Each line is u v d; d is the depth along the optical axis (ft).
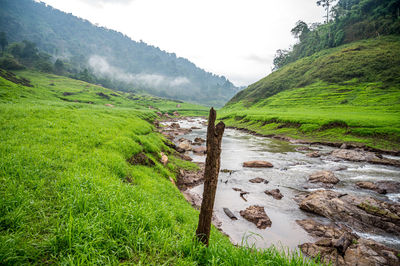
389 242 41.22
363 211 51.39
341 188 71.15
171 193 47.19
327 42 601.21
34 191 21.80
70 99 343.26
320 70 454.81
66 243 15.01
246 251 17.63
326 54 540.11
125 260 15.29
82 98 384.47
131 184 39.19
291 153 131.13
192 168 86.22
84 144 49.52
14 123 51.16
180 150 123.54
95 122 78.95
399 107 224.33
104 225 18.04
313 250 37.42
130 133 76.33
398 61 353.92
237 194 65.77
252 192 67.72
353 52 451.94
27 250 13.50
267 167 98.22
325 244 38.68
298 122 213.66
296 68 558.56
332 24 629.51
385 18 504.02
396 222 46.52
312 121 202.90
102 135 61.52
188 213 37.52
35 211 18.31
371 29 515.91
